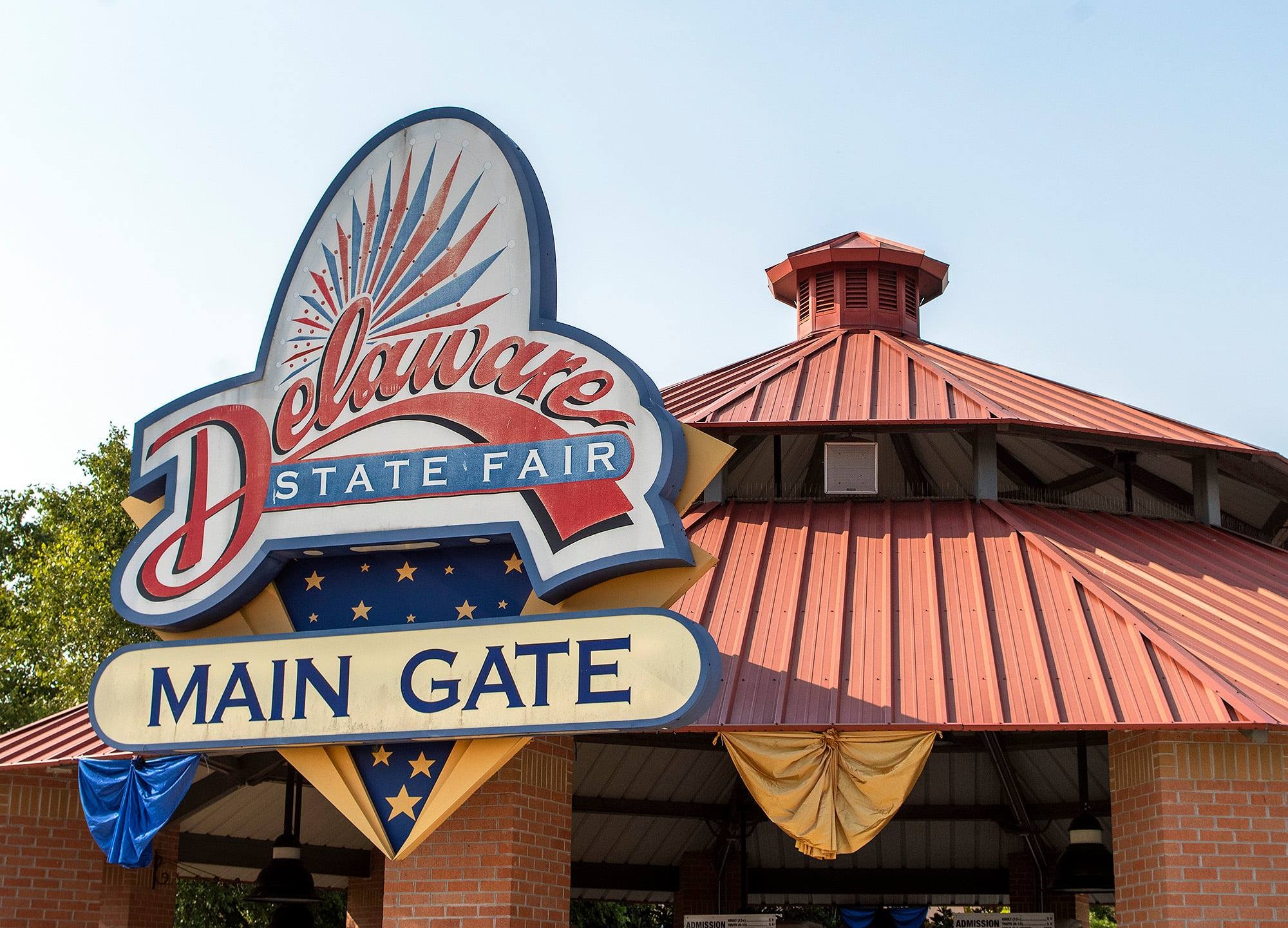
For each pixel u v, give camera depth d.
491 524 14.27
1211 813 13.27
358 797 14.11
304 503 14.95
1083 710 13.22
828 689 13.89
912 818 23.80
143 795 14.97
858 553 16.67
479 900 14.05
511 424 14.51
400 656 14.05
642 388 14.09
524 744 13.69
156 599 15.16
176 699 14.67
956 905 27.17
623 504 13.85
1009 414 18.02
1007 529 16.86
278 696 14.33
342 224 15.88
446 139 15.73
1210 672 13.38
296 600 15.18
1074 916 24.14
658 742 20.72
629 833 24.30
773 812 13.25
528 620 13.67
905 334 22.61
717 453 13.96
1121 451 19.30
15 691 47.03
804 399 19.02
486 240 15.21
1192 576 16.48
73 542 44.59
